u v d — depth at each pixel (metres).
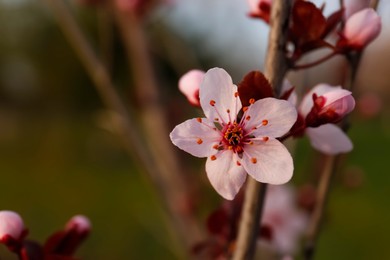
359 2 0.22
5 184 1.13
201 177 0.30
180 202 0.27
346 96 0.17
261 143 0.17
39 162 1.34
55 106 1.71
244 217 0.17
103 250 0.70
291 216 0.26
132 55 0.32
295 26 0.18
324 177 0.19
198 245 0.20
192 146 0.17
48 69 1.71
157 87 0.31
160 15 0.33
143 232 0.72
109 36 0.26
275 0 0.17
